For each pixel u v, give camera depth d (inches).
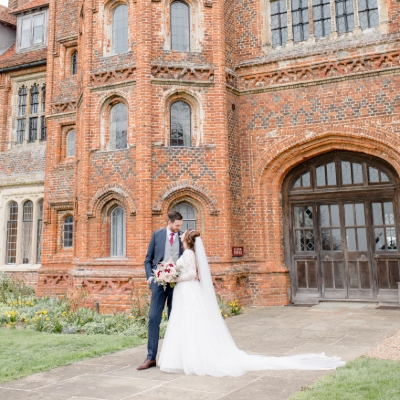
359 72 477.7
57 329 360.8
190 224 483.5
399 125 456.4
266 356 257.8
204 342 229.8
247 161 518.0
